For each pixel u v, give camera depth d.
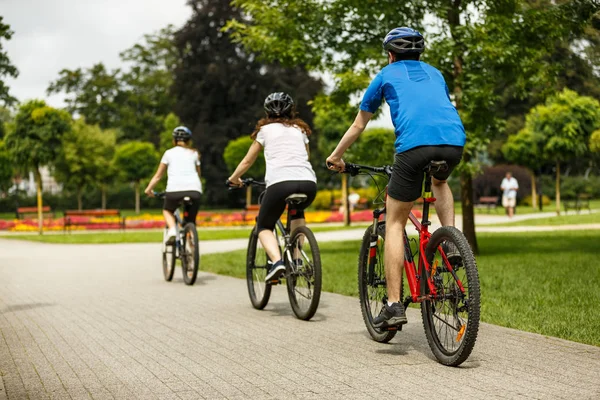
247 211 34.31
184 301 7.92
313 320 6.45
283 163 6.68
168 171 9.87
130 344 5.45
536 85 12.62
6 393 4.04
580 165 28.67
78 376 4.43
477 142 11.88
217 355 4.98
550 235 17.59
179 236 9.84
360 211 35.47
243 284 9.60
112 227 29.30
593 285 8.30
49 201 56.19
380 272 5.38
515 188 30.58
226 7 51.28
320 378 4.27
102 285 9.68
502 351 4.91
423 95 4.73
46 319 6.75
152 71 70.25
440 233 4.63
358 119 5.01
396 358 4.80
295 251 6.68
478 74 12.00
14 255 15.86
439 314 4.69
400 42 4.95
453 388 3.97
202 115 52.28
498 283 8.66
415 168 4.68
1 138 51.47
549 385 3.99
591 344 5.18
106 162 47.78
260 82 51.25
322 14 13.19
